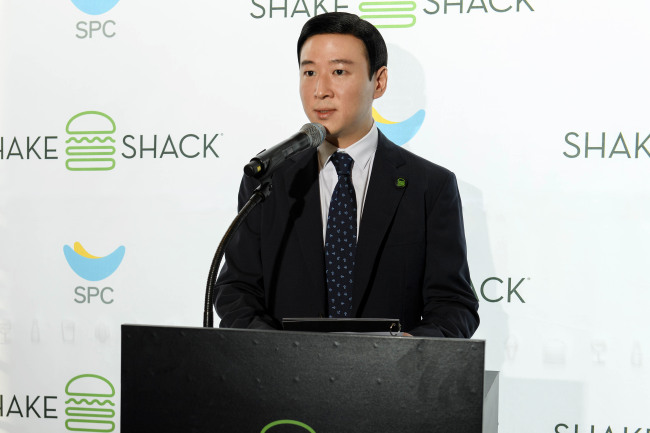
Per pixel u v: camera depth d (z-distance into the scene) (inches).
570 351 83.0
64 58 94.5
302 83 67.6
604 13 81.7
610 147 81.8
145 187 92.8
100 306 94.3
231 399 36.0
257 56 90.0
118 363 94.0
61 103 94.7
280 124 89.6
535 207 83.6
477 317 63.9
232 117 90.7
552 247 83.3
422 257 65.9
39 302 95.7
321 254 64.5
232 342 36.0
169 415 36.6
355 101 65.7
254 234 67.1
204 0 91.1
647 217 81.0
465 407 33.9
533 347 83.8
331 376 35.1
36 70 95.2
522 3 83.4
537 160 83.4
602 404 82.3
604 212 82.0
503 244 84.3
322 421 35.2
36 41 95.1
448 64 85.3
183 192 91.9
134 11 92.7
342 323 44.1
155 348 36.7
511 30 83.7
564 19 82.5
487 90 84.4
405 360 34.4
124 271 93.5
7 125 95.9
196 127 91.5
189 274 91.8
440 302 63.5
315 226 65.1
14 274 96.1
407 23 86.0
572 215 82.7
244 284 66.0
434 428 34.2
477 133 84.7
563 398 83.2
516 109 83.8
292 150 51.9
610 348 82.0
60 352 95.3
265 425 35.8
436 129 85.6
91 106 94.0
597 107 82.0
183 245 92.0
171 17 91.9
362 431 34.9
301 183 66.7
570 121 82.6
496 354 84.7
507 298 84.4
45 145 95.2
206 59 91.1
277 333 35.5
